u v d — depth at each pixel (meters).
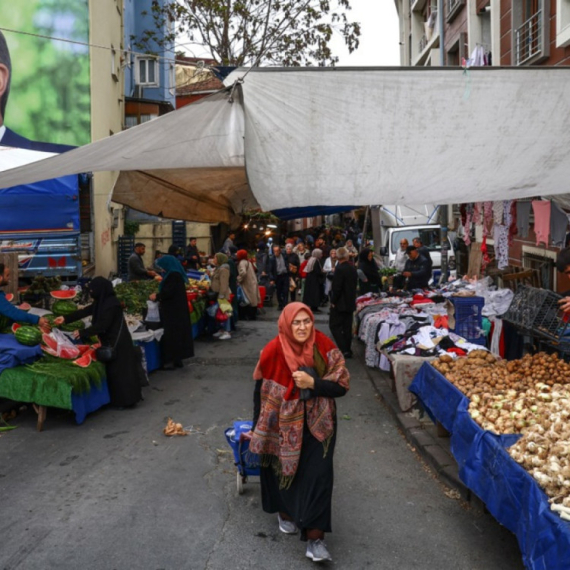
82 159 6.06
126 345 8.01
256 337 13.08
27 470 6.00
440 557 4.41
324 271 17.12
